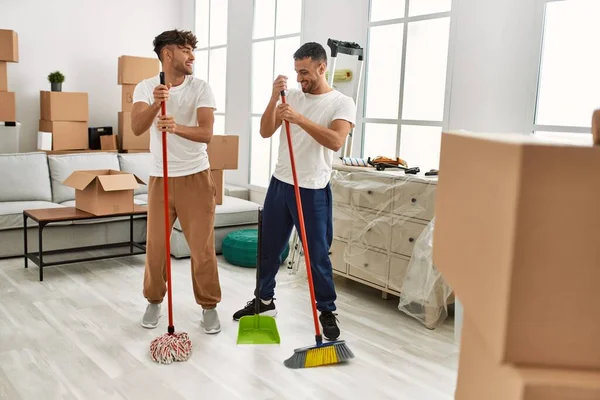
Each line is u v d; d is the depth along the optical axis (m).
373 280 3.62
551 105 3.27
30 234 4.30
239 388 2.43
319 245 2.94
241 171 5.86
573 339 0.53
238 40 5.75
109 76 6.41
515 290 0.53
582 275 0.52
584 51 3.09
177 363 2.64
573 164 0.50
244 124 5.76
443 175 0.78
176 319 3.20
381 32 4.27
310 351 2.64
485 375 0.62
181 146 2.88
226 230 4.72
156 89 2.60
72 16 6.09
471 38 3.59
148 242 2.98
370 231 3.60
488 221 0.58
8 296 3.48
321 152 2.89
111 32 6.36
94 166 5.04
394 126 4.23
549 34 3.24
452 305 3.60
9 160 4.65
